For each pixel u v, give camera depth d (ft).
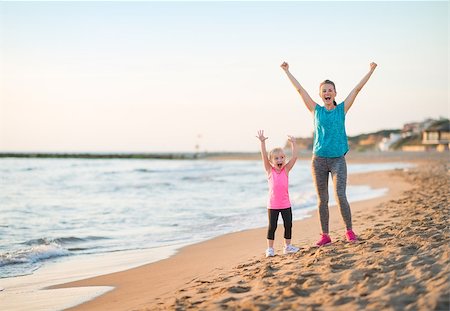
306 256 18.62
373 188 70.38
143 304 15.80
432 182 67.00
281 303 12.71
